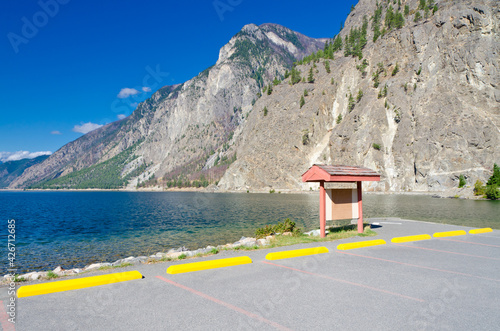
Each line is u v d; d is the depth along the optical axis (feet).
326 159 552.00
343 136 526.16
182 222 155.02
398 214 149.79
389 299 25.70
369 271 34.65
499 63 407.85
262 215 177.78
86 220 182.91
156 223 154.40
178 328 19.98
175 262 40.01
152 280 31.60
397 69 526.16
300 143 606.14
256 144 645.10
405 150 450.30
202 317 21.84
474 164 383.45
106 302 24.99
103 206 329.52
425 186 417.90
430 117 435.94
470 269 35.60
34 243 102.73
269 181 599.98
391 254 43.91
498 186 314.35
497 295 26.81
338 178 57.00
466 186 358.84
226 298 25.86
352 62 628.28
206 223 146.72
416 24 531.91
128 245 92.63
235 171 640.17
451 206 207.10
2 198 630.33
